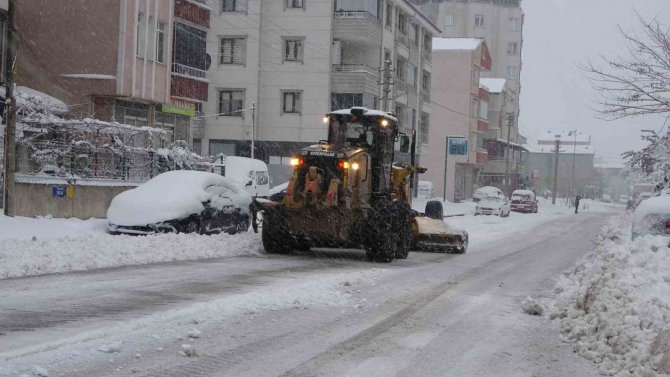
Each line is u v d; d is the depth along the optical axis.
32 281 10.48
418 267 14.62
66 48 27.42
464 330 8.38
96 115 27.97
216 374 6.08
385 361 6.79
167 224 16.73
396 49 51.22
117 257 13.12
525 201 54.75
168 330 7.50
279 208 15.08
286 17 44.97
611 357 6.88
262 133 45.41
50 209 19.34
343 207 14.68
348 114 16.31
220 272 12.21
